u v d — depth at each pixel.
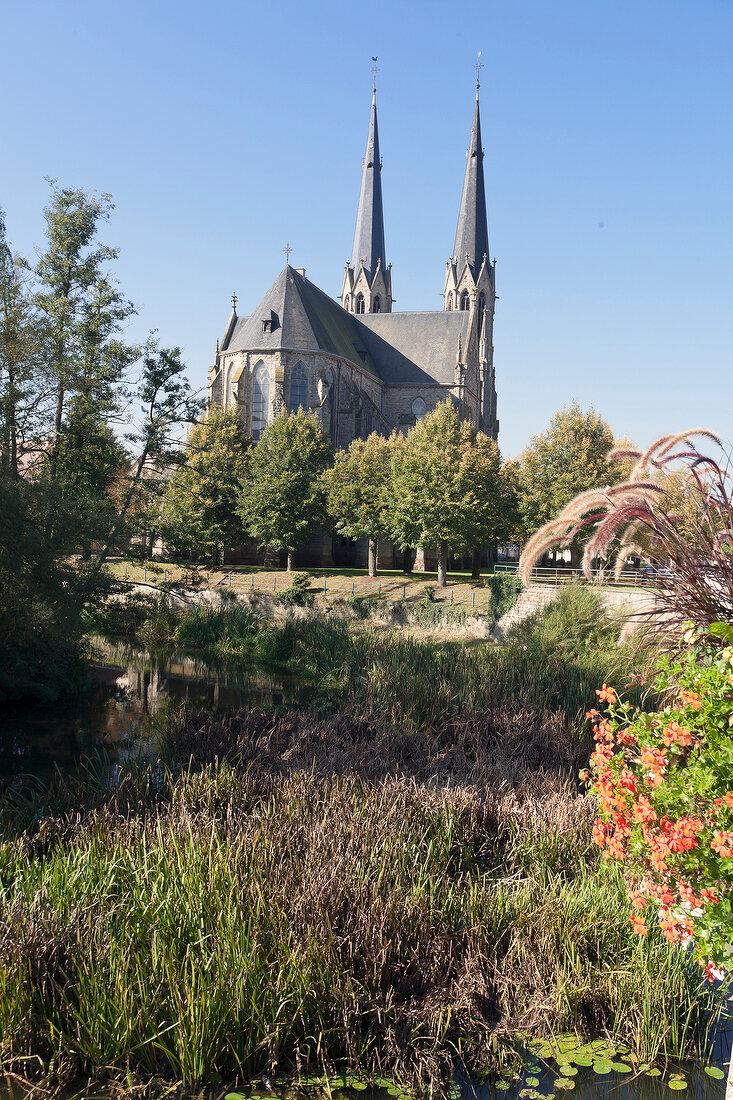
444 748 16.77
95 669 30.00
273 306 66.88
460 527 42.88
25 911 7.68
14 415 29.19
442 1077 6.95
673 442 5.11
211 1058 6.86
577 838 10.66
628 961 8.05
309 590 44.75
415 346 77.75
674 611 5.21
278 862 9.18
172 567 52.97
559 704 20.08
